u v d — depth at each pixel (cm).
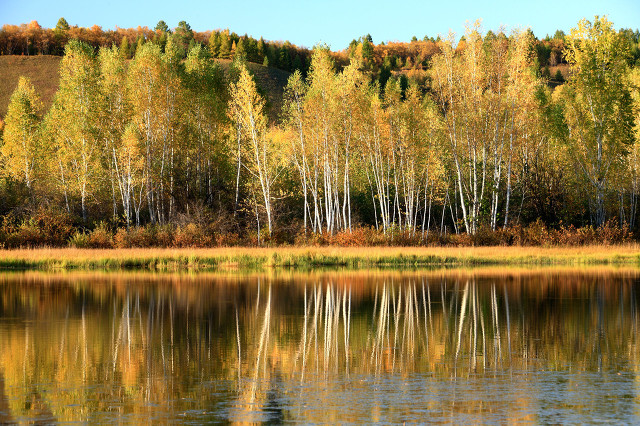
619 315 2144
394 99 5753
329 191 5741
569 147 5547
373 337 1805
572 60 5625
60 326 1998
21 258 4441
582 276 3522
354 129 5650
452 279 3403
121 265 4506
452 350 1623
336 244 5262
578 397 1198
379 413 1109
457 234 5362
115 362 1507
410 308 2353
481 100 5272
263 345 1698
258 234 5384
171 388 1284
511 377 1354
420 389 1264
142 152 5803
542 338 1766
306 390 1263
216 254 4606
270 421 1070
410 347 1664
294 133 5725
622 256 4594
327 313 2253
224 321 2094
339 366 1463
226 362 1507
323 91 5512
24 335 1847
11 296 2748
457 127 5578
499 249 4819
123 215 5712
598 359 1513
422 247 5059
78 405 1172
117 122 5822
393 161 5828
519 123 5312
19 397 1221
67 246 5231
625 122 5394
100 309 2366
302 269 4219
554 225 5812
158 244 5244
